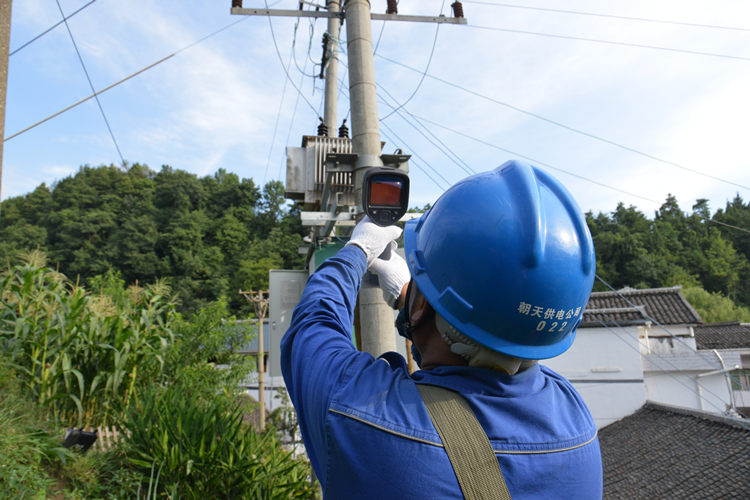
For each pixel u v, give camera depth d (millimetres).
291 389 994
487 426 776
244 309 46875
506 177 920
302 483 4395
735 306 50031
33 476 3219
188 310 49250
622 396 12758
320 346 924
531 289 799
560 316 828
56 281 4930
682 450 10219
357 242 1248
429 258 939
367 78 4109
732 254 61969
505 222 834
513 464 747
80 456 3844
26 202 73625
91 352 4762
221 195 78375
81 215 65375
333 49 8344
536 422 813
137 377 5086
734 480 8625
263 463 4379
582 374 12992
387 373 871
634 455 10883
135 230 59562
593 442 891
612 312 13562
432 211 1013
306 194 5965
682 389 13336
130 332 4898
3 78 3811
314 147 6066
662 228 64125
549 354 846
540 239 806
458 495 714
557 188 928
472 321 840
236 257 62375
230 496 3953
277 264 57812
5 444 3295
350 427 778
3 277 4773
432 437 750
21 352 4418
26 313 4625
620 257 55125
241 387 7871
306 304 1053
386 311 3771
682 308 16875
